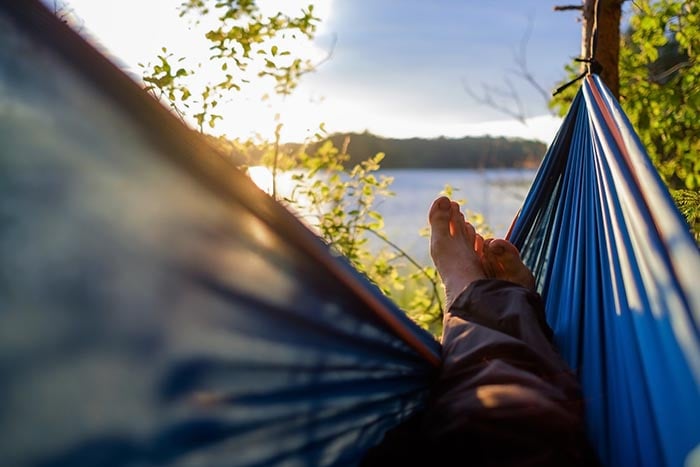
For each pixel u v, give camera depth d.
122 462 0.75
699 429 0.89
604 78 2.81
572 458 1.04
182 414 0.81
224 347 0.88
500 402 1.07
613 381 1.18
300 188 3.34
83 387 0.72
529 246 2.00
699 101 3.19
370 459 1.13
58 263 0.74
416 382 1.25
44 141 0.79
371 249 3.84
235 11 2.91
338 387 1.07
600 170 1.64
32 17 0.84
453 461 1.08
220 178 0.94
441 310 3.76
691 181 3.30
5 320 0.69
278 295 0.98
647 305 1.13
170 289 0.83
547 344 1.29
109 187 0.82
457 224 2.06
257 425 0.93
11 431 0.67
